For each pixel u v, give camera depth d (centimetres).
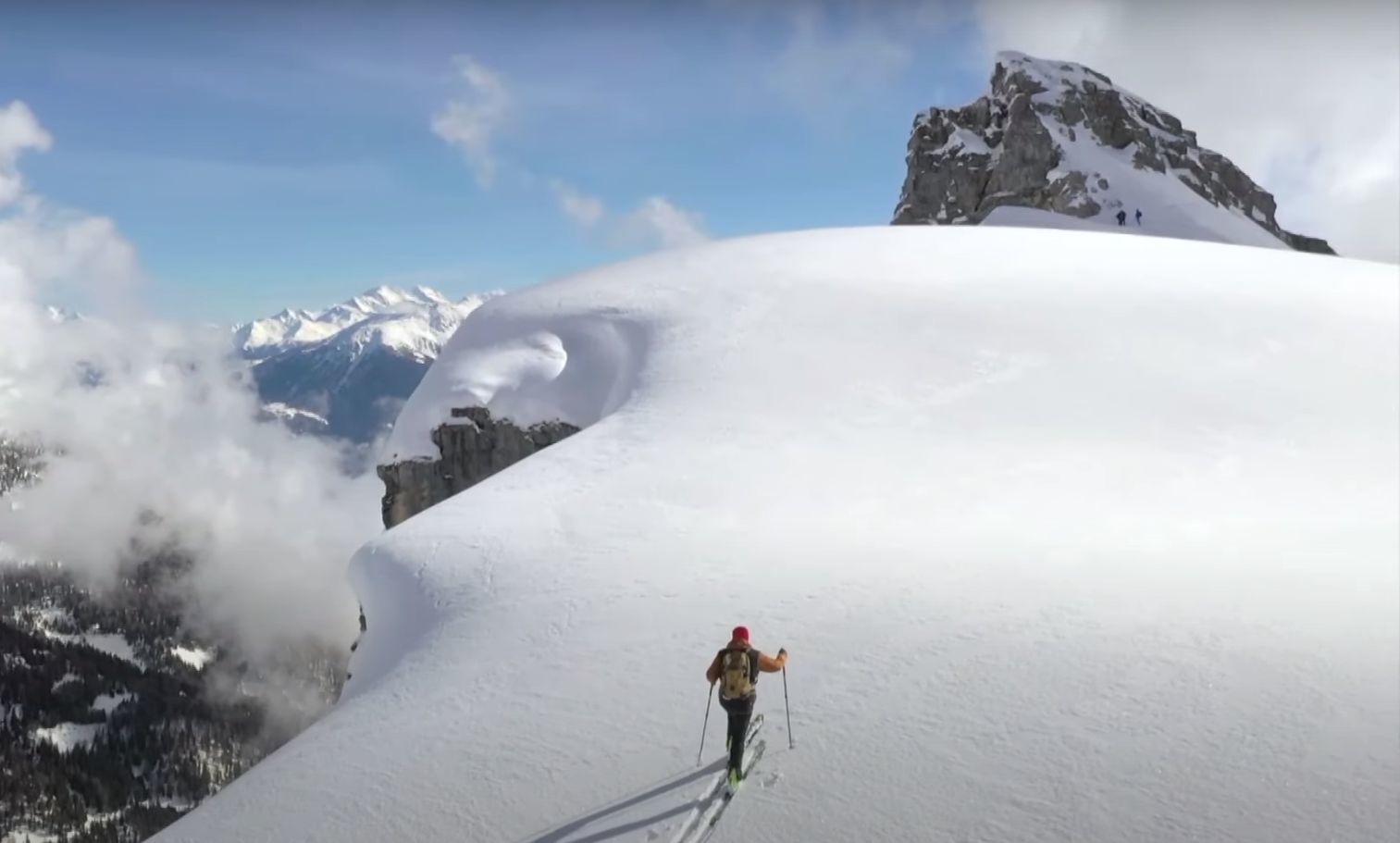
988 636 1591
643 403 3538
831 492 2620
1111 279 4153
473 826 1218
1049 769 1196
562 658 1694
